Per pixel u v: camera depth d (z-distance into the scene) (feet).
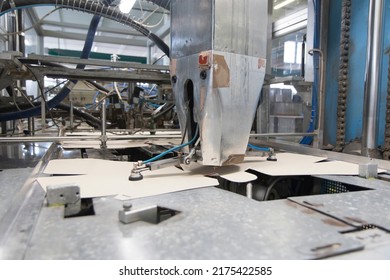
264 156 4.88
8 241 1.77
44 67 6.10
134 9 11.99
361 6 6.56
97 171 3.74
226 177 3.47
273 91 9.04
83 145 6.32
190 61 3.67
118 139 7.06
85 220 2.10
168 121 10.32
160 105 10.21
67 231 1.92
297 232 1.93
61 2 6.42
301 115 8.28
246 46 3.59
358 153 6.34
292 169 3.94
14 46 10.18
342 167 4.10
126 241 1.79
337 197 2.72
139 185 3.06
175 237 1.85
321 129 6.88
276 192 3.88
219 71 3.39
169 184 3.11
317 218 2.19
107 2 7.18
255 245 1.75
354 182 3.37
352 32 6.77
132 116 9.61
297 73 9.04
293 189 4.04
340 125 6.84
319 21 7.27
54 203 2.38
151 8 11.78
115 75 6.57
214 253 1.66
